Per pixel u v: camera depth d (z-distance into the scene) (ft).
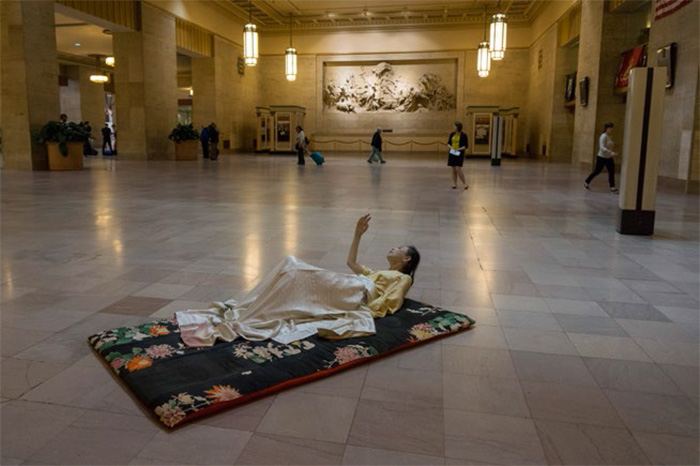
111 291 13.99
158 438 7.35
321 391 8.72
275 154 92.58
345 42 102.47
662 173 42.78
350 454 7.07
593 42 59.21
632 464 6.98
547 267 17.17
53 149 50.16
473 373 9.50
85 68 109.60
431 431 7.64
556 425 7.86
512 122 91.45
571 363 9.98
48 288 14.19
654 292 14.60
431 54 99.91
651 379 9.38
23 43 47.73
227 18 89.15
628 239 21.85
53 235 21.12
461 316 11.92
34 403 8.23
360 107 104.68
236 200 31.81
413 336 10.68
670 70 41.14
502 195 35.96
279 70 104.99
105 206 28.84
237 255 18.15
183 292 14.02
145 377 8.65
